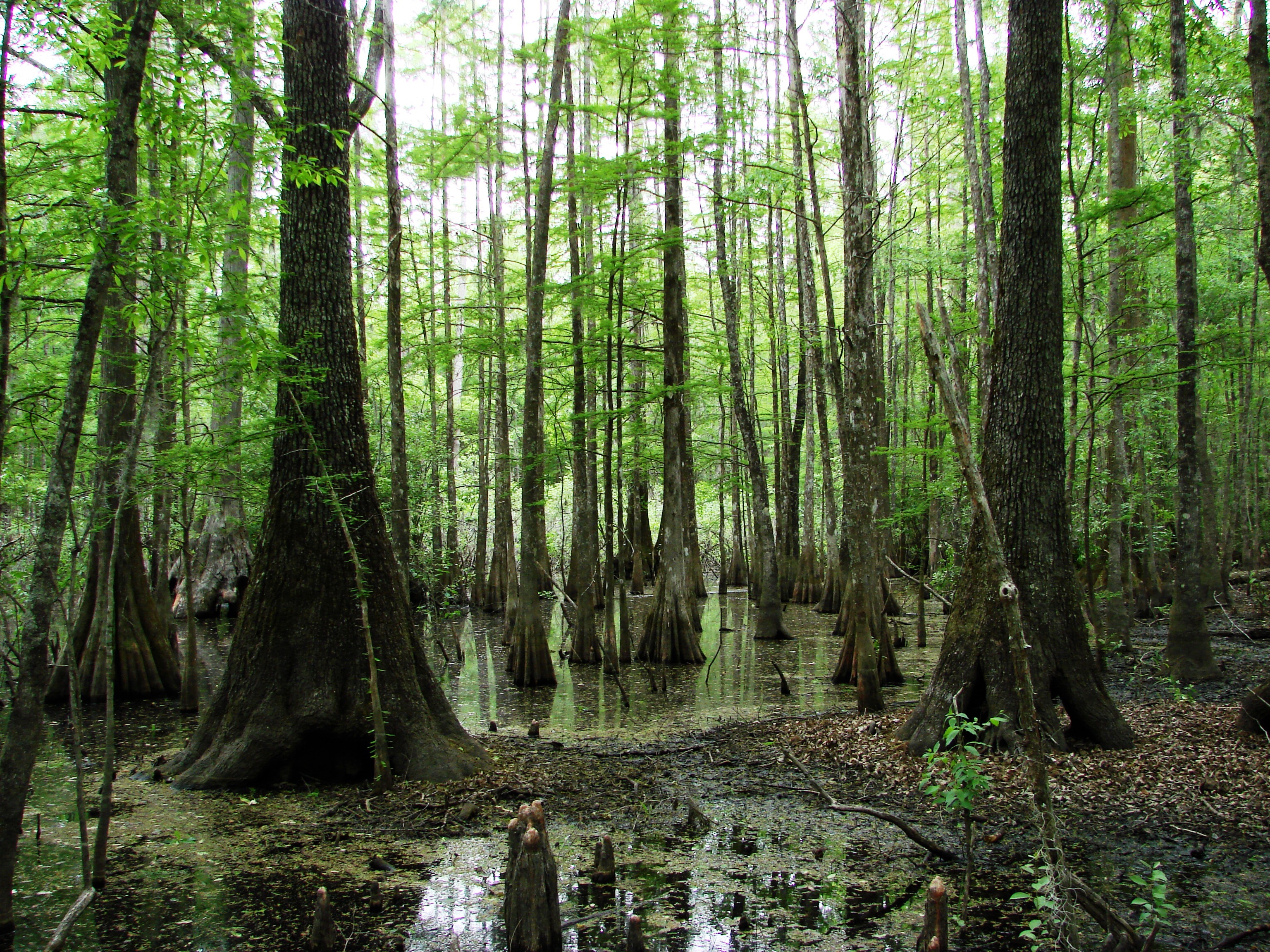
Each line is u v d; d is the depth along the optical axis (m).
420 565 19.42
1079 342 10.59
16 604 5.46
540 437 15.68
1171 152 10.21
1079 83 12.42
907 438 21.81
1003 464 7.47
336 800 6.60
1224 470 18.58
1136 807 6.00
